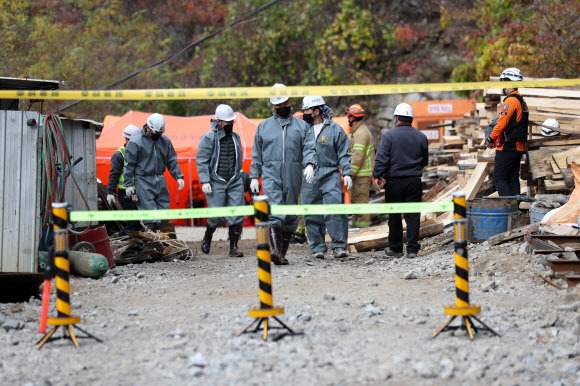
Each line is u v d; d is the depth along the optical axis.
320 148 15.33
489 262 12.79
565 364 7.24
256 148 15.33
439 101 39.28
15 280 11.89
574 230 13.29
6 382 6.92
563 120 17.33
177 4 46.50
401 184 15.14
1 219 11.92
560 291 10.54
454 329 8.49
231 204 16.89
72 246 14.62
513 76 15.80
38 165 12.24
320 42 43.50
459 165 20.17
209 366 7.21
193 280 13.32
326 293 10.98
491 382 6.78
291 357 7.49
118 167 17.45
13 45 33.53
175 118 28.53
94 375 7.08
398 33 42.72
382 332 8.59
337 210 8.67
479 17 36.09
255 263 15.70
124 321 9.54
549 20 25.78
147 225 17.12
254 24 43.94
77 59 37.69
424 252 15.59
